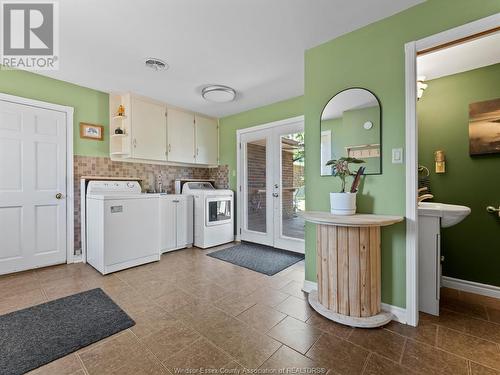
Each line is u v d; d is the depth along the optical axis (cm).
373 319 164
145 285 230
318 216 173
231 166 423
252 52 224
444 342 148
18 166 256
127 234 272
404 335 155
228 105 371
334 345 145
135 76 272
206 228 365
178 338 151
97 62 241
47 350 139
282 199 357
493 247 210
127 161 342
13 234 254
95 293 212
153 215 298
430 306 181
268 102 359
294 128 340
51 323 166
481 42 182
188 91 315
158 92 318
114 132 322
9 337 151
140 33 195
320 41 207
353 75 192
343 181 187
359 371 125
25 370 125
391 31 174
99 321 169
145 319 172
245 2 162
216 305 193
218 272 266
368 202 185
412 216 166
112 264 260
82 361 132
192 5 164
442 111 233
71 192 290
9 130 251
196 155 401
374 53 181
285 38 203
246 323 168
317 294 194
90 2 160
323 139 207
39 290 217
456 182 227
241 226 408
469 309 188
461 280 221
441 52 194
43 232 272
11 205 253
